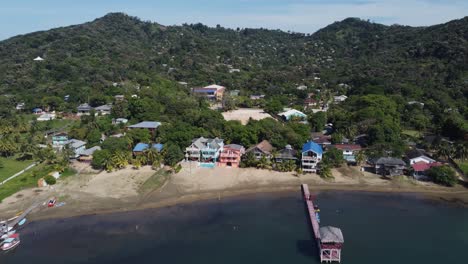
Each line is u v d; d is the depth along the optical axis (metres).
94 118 181.50
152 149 133.38
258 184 120.25
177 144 143.25
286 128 153.12
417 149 137.38
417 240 87.56
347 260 79.69
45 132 175.88
